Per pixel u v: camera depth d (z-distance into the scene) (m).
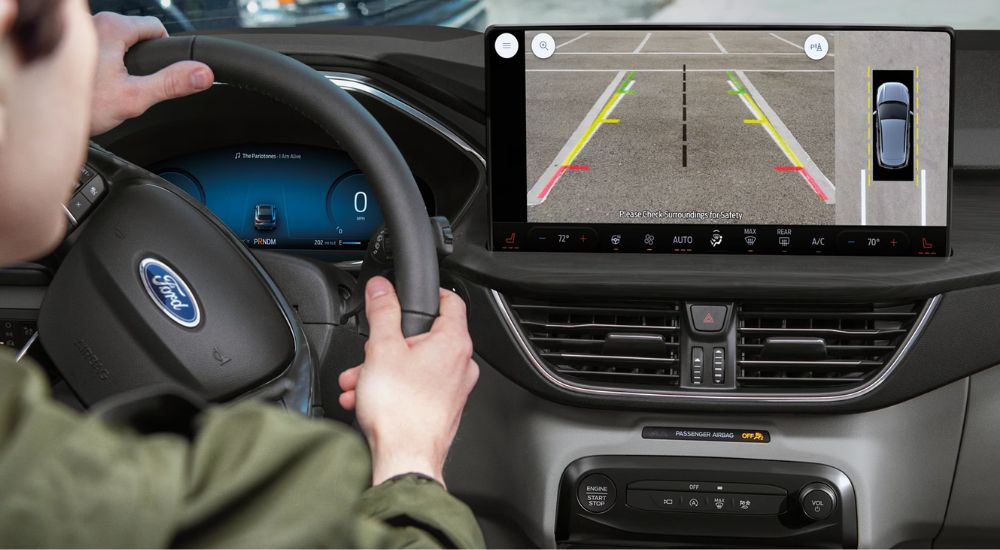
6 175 0.38
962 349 1.48
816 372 1.52
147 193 1.06
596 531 1.60
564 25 1.53
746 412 1.52
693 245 1.55
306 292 1.30
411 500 0.59
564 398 1.55
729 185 1.54
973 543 1.58
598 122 1.54
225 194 1.85
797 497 1.55
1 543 0.33
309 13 4.90
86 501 0.33
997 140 1.79
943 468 1.55
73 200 1.03
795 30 1.52
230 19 4.34
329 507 0.37
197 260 1.05
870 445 1.54
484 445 1.62
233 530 0.36
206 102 1.78
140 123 1.81
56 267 1.06
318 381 1.11
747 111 1.53
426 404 0.71
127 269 1.02
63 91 0.40
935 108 1.50
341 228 1.84
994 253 1.53
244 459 0.37
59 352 1.03
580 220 1.56
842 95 1.51
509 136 1.56
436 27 1.87
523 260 1.55
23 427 0.34
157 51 0.93
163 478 0.35
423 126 1.77
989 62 1.79
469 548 0.56
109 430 0.36
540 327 1.55
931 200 1.51
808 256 1.54
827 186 1.52
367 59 1.77
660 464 1.57
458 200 1.82
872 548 1.55
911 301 1.49
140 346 1.02
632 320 1.55
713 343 1.52
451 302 0.90
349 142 0.98
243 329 1.04
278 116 1.78
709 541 1.59
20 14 0.37
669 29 1.53
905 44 1.50
